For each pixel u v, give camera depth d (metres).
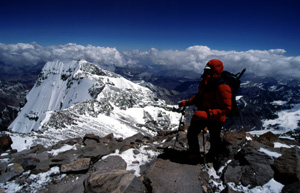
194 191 4.55
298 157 4.64
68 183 5.07
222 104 4.77
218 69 4.89
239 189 4.50
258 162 5.04
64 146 9.72
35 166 6.15
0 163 6.04
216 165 5.71
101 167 5.78
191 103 6.15
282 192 4.12
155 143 9.62
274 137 6.98
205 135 8.67
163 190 4.53
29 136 35.84
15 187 5.08
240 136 6.61
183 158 6.32
